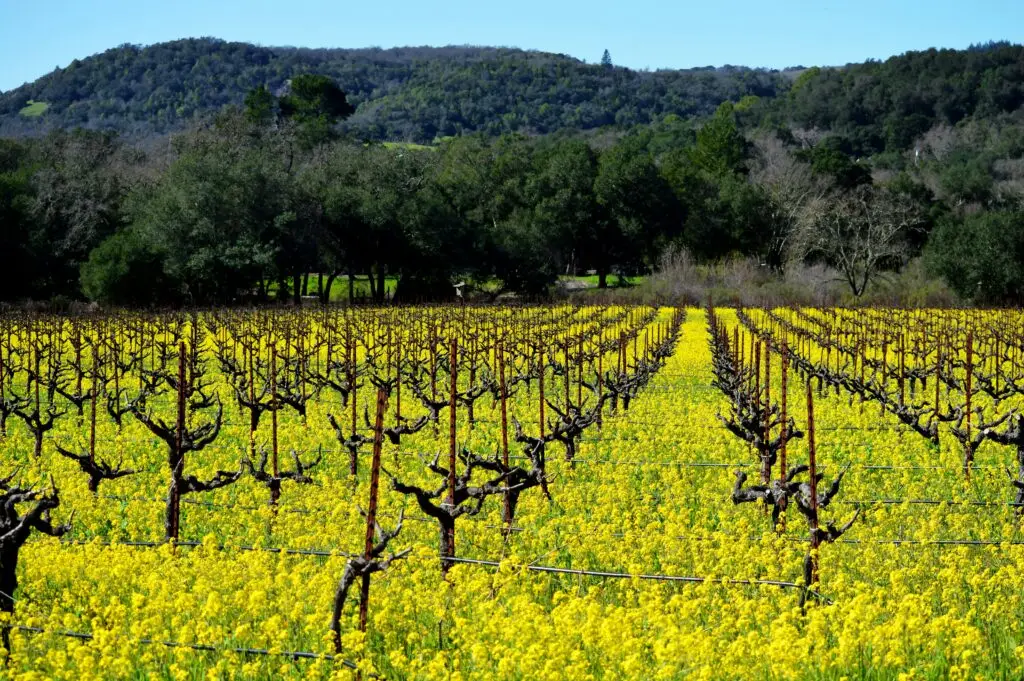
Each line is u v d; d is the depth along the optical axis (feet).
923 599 32.96
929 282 245.45
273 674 30.37
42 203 250.16
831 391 104.73
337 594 32.12
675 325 158.61
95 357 93.50
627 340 115.55
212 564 37.32
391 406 88.17
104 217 269.64
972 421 79.51
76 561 37.86
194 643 31.76
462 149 343.67
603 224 316.60
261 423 78.59
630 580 36.45
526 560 41.37
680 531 43.27
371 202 259.60
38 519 36.14
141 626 31.63
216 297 243.60
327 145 351.46
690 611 32.50
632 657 28.30
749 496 45.98
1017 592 35.76
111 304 227.40
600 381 76.69
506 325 149.89
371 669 29.14
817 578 37.09
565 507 51.57
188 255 232.12
